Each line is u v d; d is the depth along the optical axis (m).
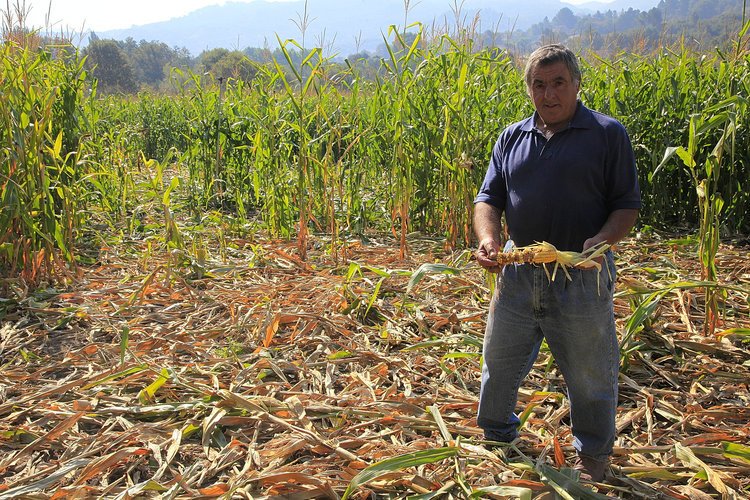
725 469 2.80
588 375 2.55
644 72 8.15
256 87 8.38
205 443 3.05
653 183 7.33
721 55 6.95
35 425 3.21
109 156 8.93
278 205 7.12
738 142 6.75
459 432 3.16
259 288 5.34
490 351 2.75
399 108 6.25
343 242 6.39
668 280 5.04
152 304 5.07
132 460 2.93
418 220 7.55
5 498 2.55
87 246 6.66
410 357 4.12
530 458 2.95
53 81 7.01
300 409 3.25
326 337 4.35
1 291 5.07
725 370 3.84
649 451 2.98
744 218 7.03
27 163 5.28
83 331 4.51
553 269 2.50
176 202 9.29
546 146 2.48
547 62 2.36
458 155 6.54
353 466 2.83
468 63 6.96
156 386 3.44
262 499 2.58
